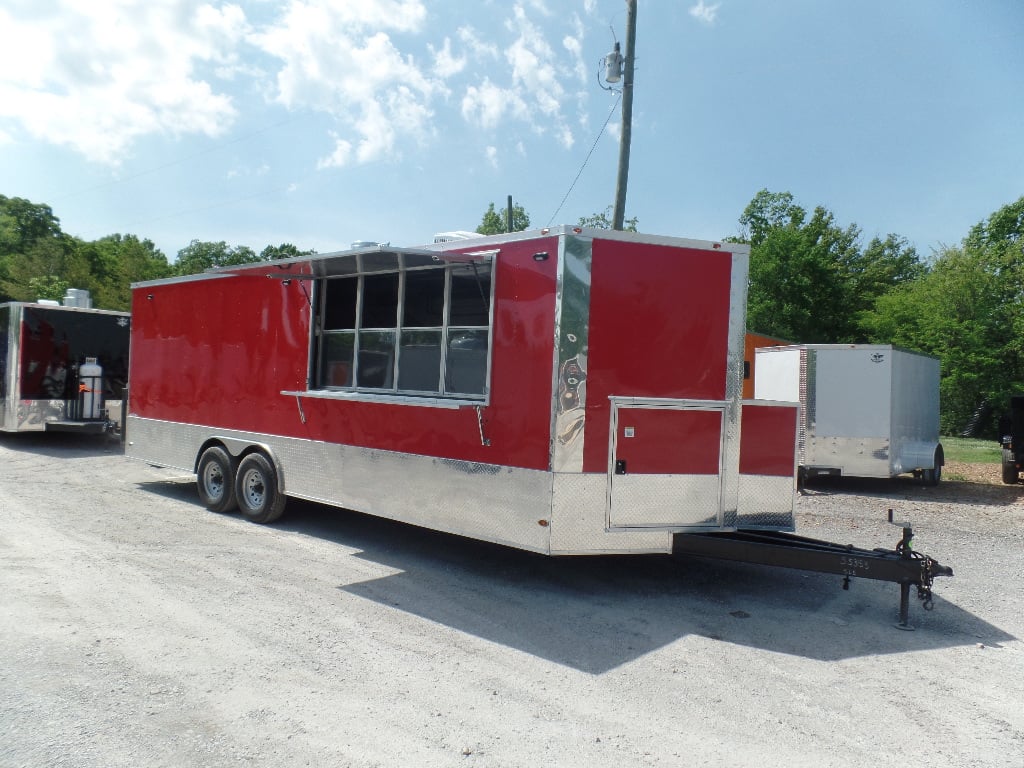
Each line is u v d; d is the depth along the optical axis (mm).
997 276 26297
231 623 4691
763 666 4309
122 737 3205
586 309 5199
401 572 6055
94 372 13219
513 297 5449
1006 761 3248
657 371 5387
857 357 11352
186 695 3641
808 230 33375
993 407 26172
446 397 5930
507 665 4195
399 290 6379
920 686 4078
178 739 3203
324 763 3047
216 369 8281
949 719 3664
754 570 6508
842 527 8844
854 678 4168
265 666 4039
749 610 5375
